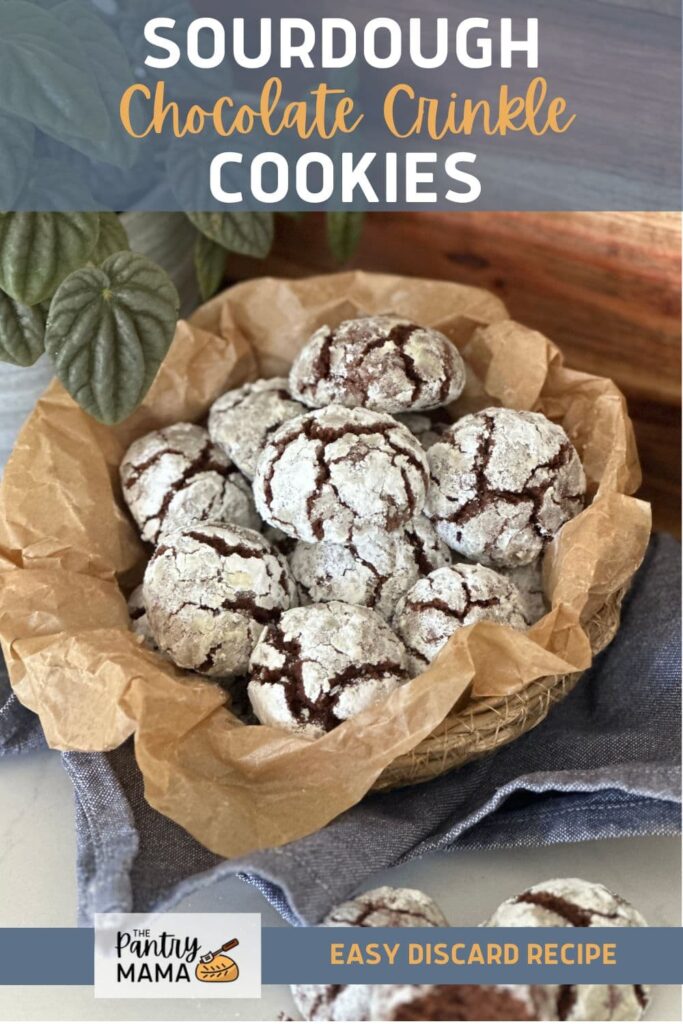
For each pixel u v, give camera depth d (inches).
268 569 16.6
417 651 16.2
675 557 18.8
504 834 15.9
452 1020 13.9
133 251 18.2
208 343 19.6
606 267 20.4
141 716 14.8
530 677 15.3
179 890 14.1
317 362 17.8
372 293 20.0
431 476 17.4
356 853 14.9
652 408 21.1
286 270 23.7
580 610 16.0
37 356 17.2
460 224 21.5
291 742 15.0
